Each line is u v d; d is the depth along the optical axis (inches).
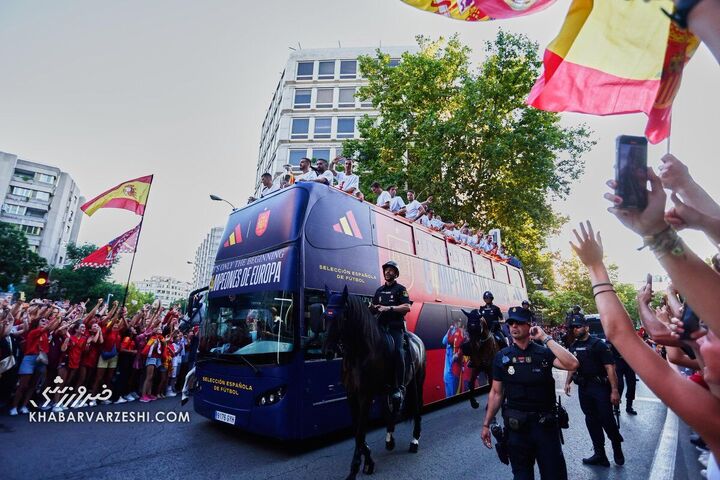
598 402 243.4
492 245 657.6
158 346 419.2
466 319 442.9
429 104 810.8
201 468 224.7
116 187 560.4
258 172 2228.1
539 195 799.1
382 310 242.7
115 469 219.8
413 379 270.5
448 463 238.4
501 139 684.7
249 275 283.7
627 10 96.3
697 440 294.5
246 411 253.6
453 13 118.3
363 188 844.6
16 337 354.3
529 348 149.7
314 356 255.1
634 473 228.1
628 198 49.2
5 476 203.2
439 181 743.7
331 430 257.6
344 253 292.5
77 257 2338.8
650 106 97.9
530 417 141.0
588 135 802.2
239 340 271.9
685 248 48.9
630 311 1955.0
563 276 2033.7
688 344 62.6
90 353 371.2
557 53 107.3
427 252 405.4
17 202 2859.3
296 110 1646.2
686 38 85.4
